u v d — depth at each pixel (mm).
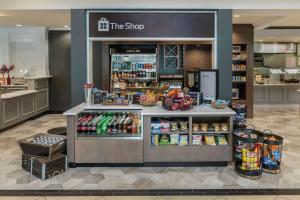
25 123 7633
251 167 3707
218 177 3768
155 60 7984
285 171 3982
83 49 5062
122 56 7969
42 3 5070
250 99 8328
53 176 3801
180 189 3426
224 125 4145
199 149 4090
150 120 4043
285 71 11281
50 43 9148
